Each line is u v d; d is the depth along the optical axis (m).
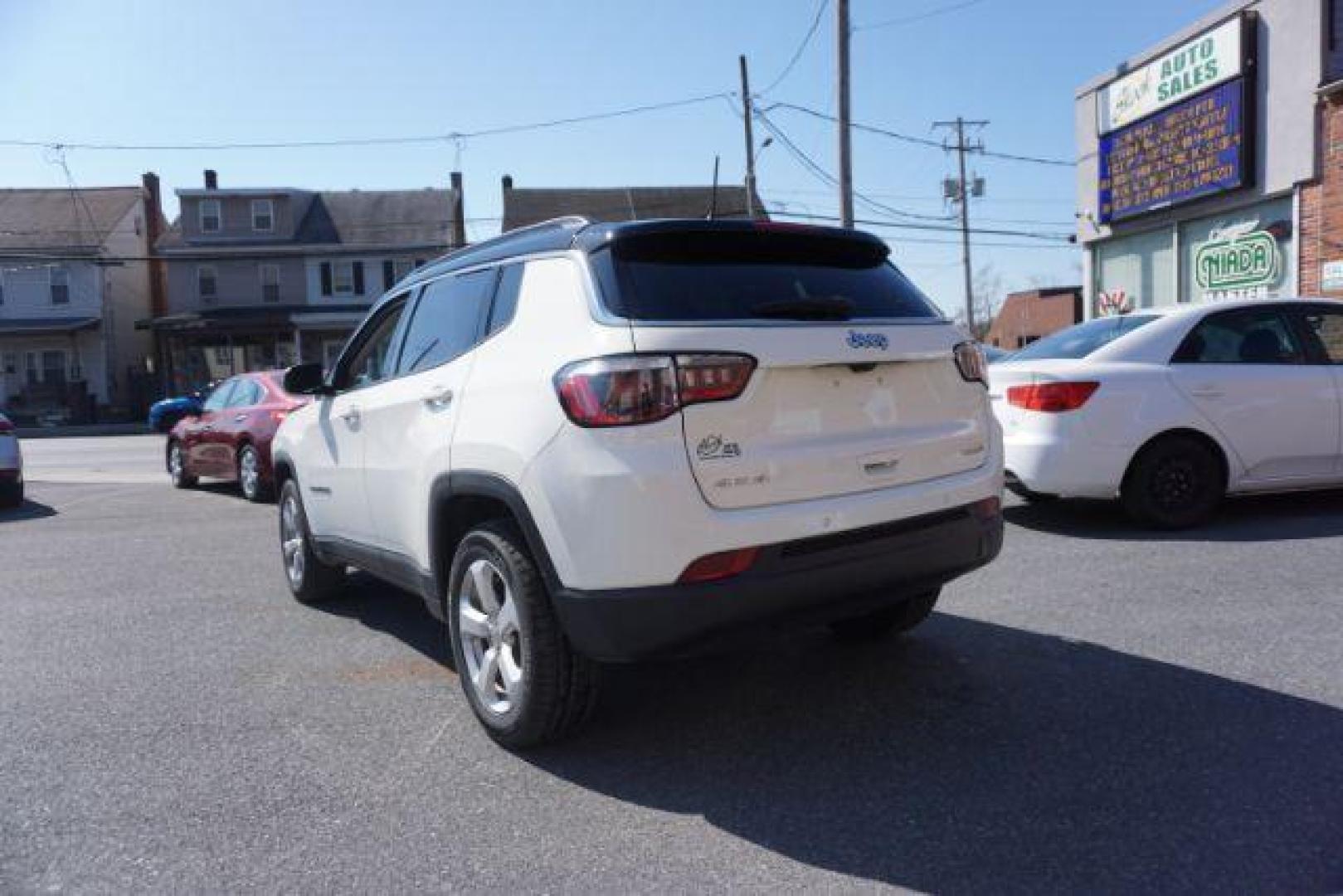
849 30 19.06
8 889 2.85
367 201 45.72
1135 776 3.33
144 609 6.11
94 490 13.43
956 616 5.18
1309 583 5.45
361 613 5.90
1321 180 14.36
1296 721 3.69
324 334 43.34
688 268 3.62
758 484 3.34
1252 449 6.88
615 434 3.23
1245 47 15.38
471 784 3.48
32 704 4.39
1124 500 6.88
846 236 4.07
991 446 4.08
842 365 3.55
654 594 3.21
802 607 3.42
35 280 42.25
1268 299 7.18
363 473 4.86
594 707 3.70
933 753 3.58
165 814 3.29
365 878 2.88
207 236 43.59
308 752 3.79
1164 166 17.48
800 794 3.32
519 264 3.98
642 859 2.94
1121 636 4.73
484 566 3.81
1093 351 7.01
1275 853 2.82
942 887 2.73
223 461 11.77
